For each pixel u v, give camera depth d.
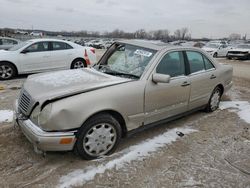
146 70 4.05
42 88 3.60
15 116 3.74
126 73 4.15
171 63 4.44
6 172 3.27
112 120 3.61
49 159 3.58
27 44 9.42
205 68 5.31
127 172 3.36
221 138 4.49
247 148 4.18
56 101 3.26
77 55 10.36
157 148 4.02
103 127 3.57
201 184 3.20
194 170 3.48
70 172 3.31
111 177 3.25
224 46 25.19
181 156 3.82
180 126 4.92
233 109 6.09
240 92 8.09
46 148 3.22
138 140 4.25
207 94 5.39
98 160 3.58
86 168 3.40
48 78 3.99
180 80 4.52
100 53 26.42
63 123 3.21
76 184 3.09
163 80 3.88
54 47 9.89
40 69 9.59
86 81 3.76
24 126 3.42
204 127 4.94
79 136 3.38
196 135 4.57
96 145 3.55
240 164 3.69
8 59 8.93
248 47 23.05
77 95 3.36
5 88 7.61
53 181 3.13
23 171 3.30
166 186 3.13
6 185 3.03
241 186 3.20
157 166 3.53
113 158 3.66
